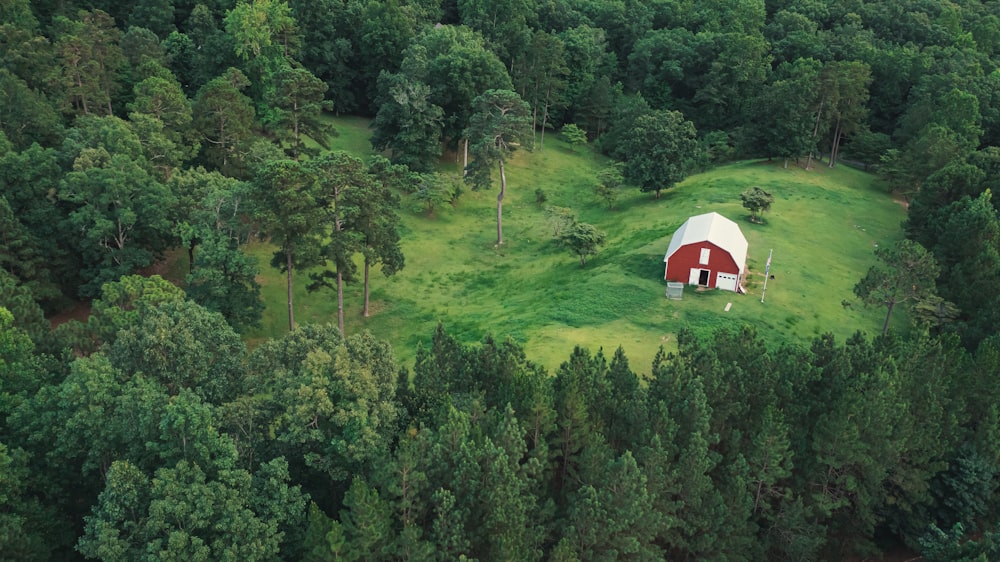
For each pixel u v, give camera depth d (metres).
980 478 43.28
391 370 40.09
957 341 48.81
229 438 34.31
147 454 35.56
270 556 32.53
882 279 61.38
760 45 125.94
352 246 64.38
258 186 62.78
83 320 68.69
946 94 105.12
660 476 36.84
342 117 127.81
